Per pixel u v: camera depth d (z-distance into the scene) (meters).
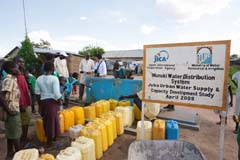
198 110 7.72
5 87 3.38
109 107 6.28
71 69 17.42
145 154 2.95
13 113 3.48
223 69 2.79
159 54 3.31
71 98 9.01
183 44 3.08
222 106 2.83
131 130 5.02
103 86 7.63
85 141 3.45
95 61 8.94
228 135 5.25
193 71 3.03
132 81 7.01
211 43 2.84
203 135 5.16
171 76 3.23
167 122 4.54
